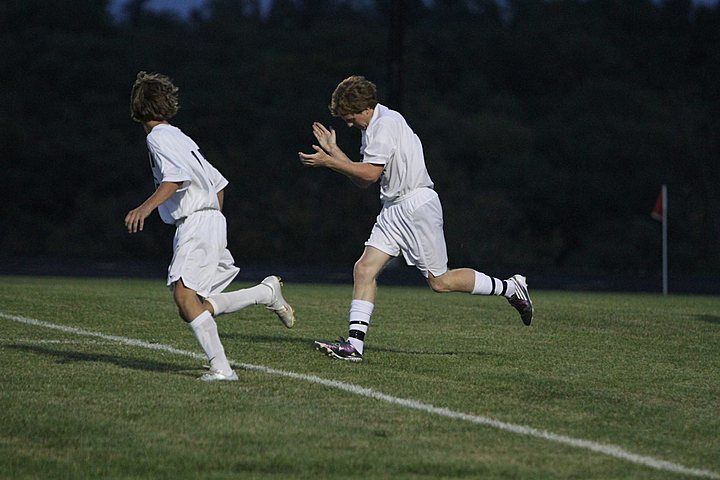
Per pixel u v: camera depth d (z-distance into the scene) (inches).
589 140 6496.1
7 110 6392.7
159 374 1032.2
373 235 1200.2
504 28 7819.9
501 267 4766.2
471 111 7022.6
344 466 722.8
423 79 7130.9
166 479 690.2
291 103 6491.1
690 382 1087.0
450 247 5270.7
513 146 6417.3
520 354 1251.2
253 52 7298.2
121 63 6894.7
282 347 1259.2
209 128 6368.1
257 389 967.6
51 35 7007.9
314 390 971.3
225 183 1038.4
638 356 1269.7
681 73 7283.5
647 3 7706.7
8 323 1428.4
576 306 1978.3
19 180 6136.8
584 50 7362.2
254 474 701.9
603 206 6215.6
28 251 5344.5
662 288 3432.6
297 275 3563.0
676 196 6200.8
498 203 5575.8
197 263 998.4
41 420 828.0
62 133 6402.6
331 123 6117.1
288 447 767.1
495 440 801.6
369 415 873.5
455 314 1708.9
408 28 7696.9
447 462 736.3
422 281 3309.5
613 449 783.1
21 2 7155.5
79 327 1403.8
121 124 6589.6
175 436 791.7
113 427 813.2
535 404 940.6
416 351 1266.0
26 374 1012.5
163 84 1023.6
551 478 704.4
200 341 1007.6
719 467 748.0
